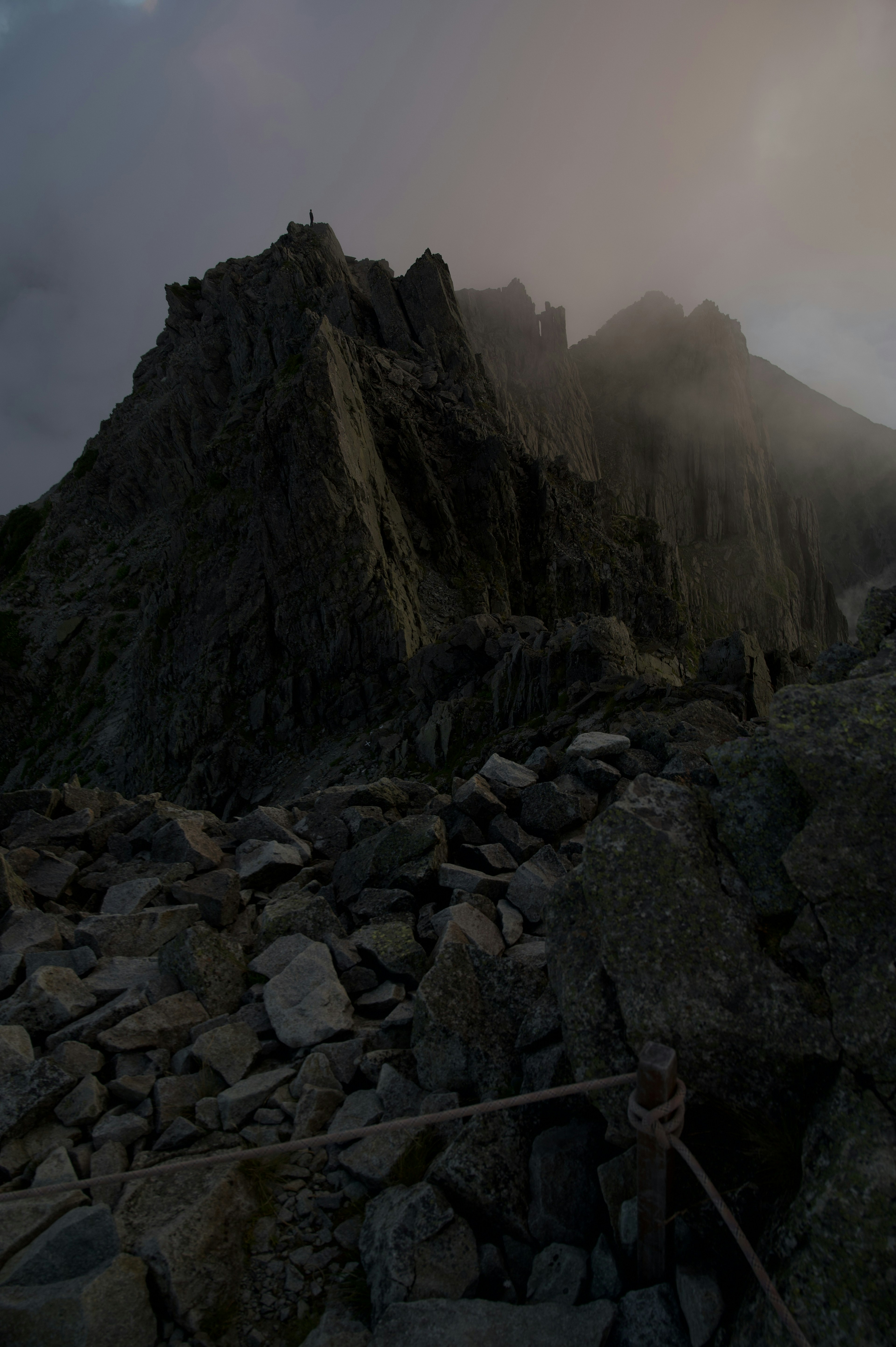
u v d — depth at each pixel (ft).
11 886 24.98
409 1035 18.72
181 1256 12.44
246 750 199.62
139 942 23.03
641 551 357.82
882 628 16.74
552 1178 13.16
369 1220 13.52
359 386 255.91
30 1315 11.32
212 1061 17.72
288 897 25.30
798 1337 8.77
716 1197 9.73
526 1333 10.94
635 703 80.74
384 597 201.57
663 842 13.83
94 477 365.20
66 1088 16.53
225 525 232.73
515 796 30.14
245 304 302.04
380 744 146.30
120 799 35.58
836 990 11.72
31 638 311.06
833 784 12.71
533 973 18.22
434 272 323.37
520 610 274.36
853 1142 10.19
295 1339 11.93
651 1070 10.30
